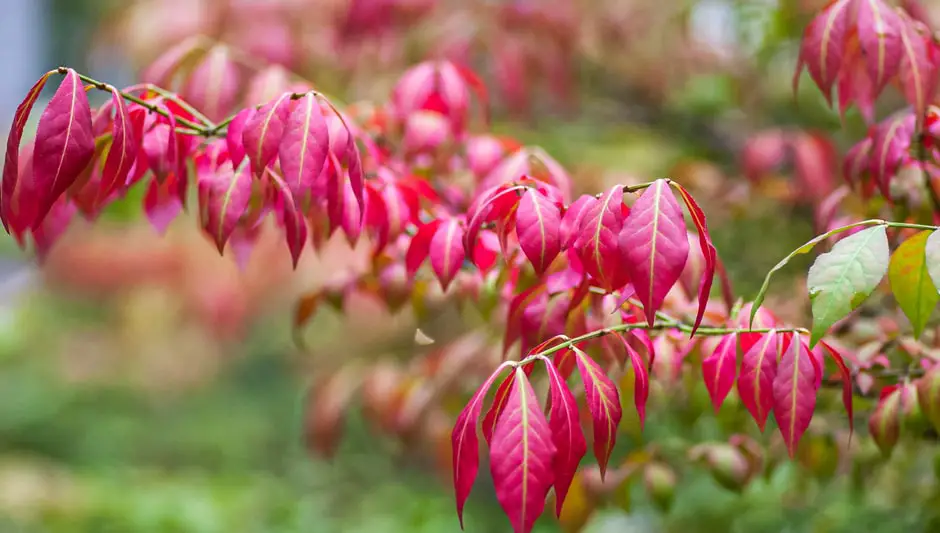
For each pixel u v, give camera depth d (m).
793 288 1.05
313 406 1.12
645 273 0.60
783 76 1.49
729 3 1.57
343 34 1.38
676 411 0.85
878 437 0.71
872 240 0.61
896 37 0.70
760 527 1.07
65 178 0.62
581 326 0.69
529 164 0.76
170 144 0.67
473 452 0.60
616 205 0.62
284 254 2.00
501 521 2.36
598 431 0.62
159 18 1.46
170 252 2.18
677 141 1.66
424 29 1.48
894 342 0.75
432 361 1.01
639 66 1.68
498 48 1.43
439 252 0.68
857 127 1.33
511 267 0.70
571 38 1.48
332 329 2.38
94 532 2.38
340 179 0.68
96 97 2.17
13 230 0.69
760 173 1.09
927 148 0.75
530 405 0.59
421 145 0.80
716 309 0.76
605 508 0.83
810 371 0.64
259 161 0.65
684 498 1.18
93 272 2.22
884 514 0.93
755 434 0.86
